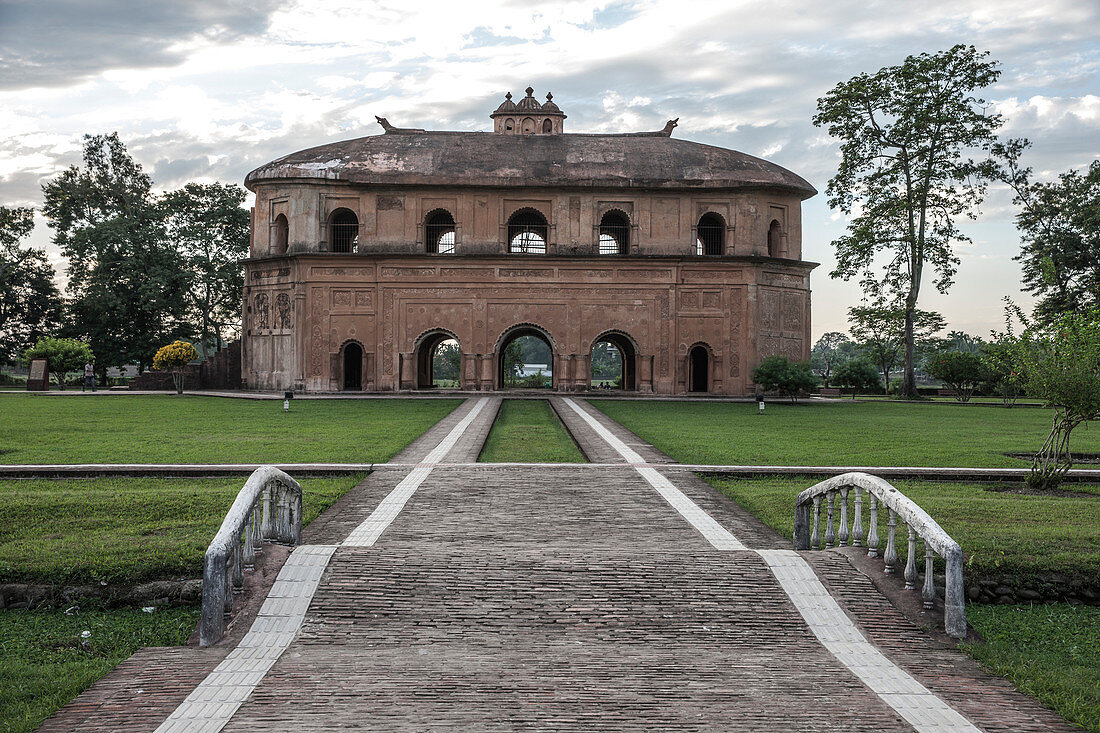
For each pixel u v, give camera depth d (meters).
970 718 5.58
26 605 8.73
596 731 5.20
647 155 40.31
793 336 40.88
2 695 6.14
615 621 7.53
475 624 7.41
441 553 8.98
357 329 38.66
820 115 41.47
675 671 6.36
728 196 39.62
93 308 49.78
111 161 53.94
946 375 40.22
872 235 40.94
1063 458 18.61
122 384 52.75
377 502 12.55
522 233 41.94
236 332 56.16
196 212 53.12
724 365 39.16
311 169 38.62
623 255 38.47
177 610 8.73
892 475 15.39
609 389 40.81
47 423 23.89
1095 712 5.77
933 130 39.69
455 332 38.66
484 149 40.22
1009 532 10.55
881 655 6.94
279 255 39.19
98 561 9.07
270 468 9.05
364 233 38.91
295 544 9.66
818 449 19.34
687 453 18.50
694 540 10.28
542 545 9.69
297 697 5.71
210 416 26.61
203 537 10.05
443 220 41.12
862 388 47.22
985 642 7.40
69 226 52.59
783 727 5.31
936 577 9.02
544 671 6.30
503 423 25.73
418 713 5.43
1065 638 8.01
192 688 5.90
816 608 7.86
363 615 7.52
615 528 11.02
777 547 10.34
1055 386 14.81
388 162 39.28
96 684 6.07
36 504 11.59
